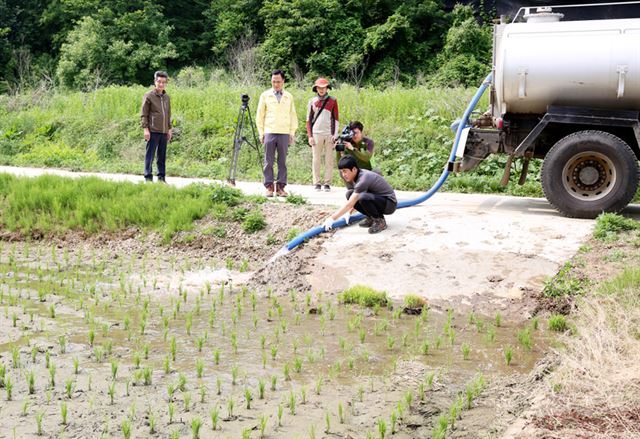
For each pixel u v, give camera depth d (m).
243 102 12.95
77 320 7.35
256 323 7.26
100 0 33.72
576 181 9.71
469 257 8.55
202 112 19.53
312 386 5.77
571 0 27.30
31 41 37.44
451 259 8.55
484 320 7.44
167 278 9.04
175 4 35.72
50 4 35.78
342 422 5.16
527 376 5.96
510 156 10.73
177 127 18.75
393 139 16.50
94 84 30.69
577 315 7.23
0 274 9.19
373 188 9.32
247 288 8.62
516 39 9.91
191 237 10.37
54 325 7.16
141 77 33.09
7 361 6.18
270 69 31.27
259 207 10.87
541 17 10.24
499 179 13.60
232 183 12.88
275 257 9.23
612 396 5.09
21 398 5.47
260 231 10.33
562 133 10.44
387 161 15.69
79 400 5.45
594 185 9.62
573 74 9.59
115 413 5.24
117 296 8.25
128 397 5.52
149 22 33.16
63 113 21.70
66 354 6.37
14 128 20.80
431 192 10.79
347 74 30.69
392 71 29.33
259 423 5.12
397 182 14.09
